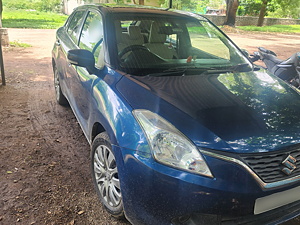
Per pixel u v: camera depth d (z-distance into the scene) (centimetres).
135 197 204
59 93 479
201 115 215
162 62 293
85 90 300
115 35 300
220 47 344
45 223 241
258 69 327
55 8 3138
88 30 351
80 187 289
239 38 1703
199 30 350
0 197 266
